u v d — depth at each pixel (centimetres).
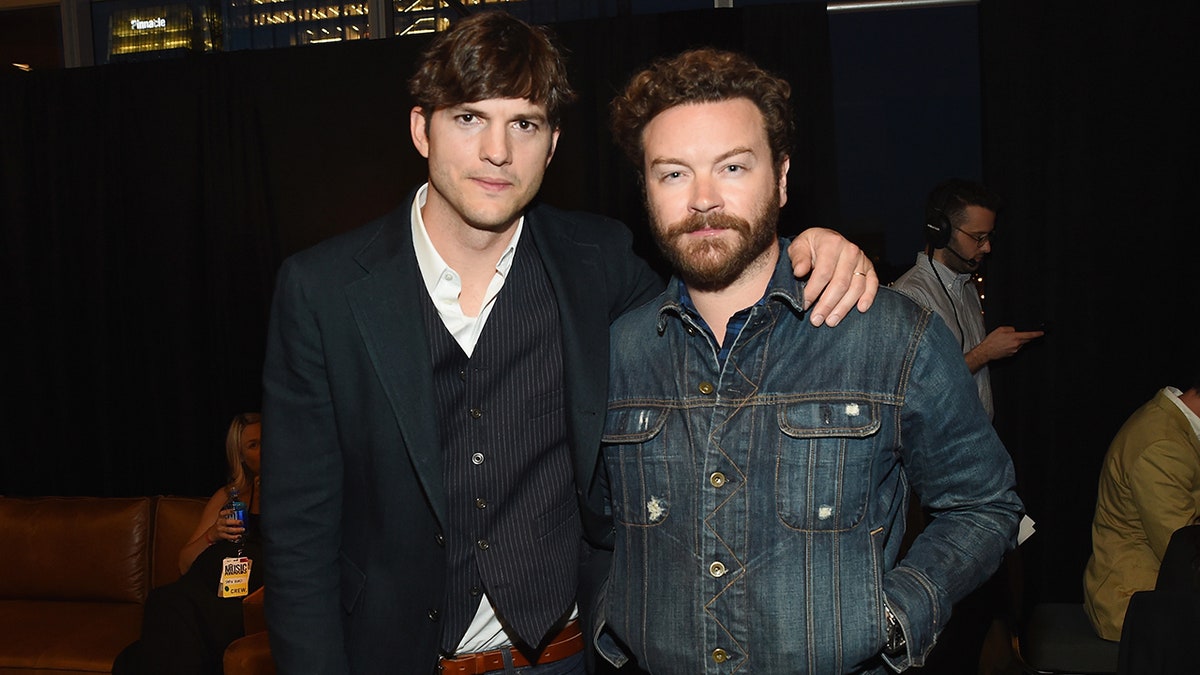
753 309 120
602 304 142
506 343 138
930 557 120
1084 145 360
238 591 290
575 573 147
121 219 444
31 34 482
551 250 143
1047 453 369
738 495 118
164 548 355
